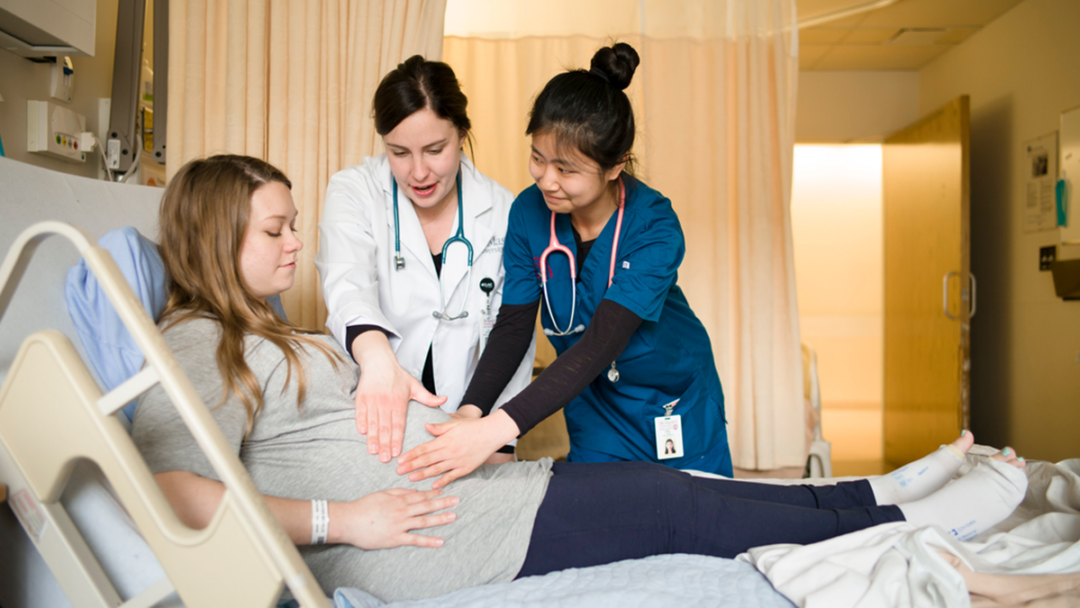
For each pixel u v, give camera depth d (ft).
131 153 6.43
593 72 3.67
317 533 2.78
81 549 2.34
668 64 8.26
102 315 3.14
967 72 12.53
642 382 4.63
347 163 6.96
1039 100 10.44
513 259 4.58
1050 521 3.38
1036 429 10.46
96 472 2.58
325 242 4.31
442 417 3.37
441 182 4.17
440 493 3.08
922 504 3.34
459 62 8.64
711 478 3.76
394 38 6.87
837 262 16.84
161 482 2.42
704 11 8.21
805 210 16.89
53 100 5.92
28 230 2.19
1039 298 10.43
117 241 3.18
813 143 14.71
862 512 3.29
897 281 13.34
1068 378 9.77
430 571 2.95
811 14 11.37
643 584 2.82
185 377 2.07
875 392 16.85
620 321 3.72
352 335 3.67
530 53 8.54
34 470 2.21
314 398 3.13
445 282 4.69
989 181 11.81
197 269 3.21
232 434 2.79
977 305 12.16
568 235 4.34
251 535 1.99
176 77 6.93
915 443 12.41
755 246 8.10
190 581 2.07
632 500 3.18
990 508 3.34
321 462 3.06
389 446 3.13
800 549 2.92
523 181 8.66
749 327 8.08
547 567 3.10
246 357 3.02
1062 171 9.89
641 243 4.07
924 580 2.64
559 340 4.79
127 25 6.39
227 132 6.83
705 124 8.26
